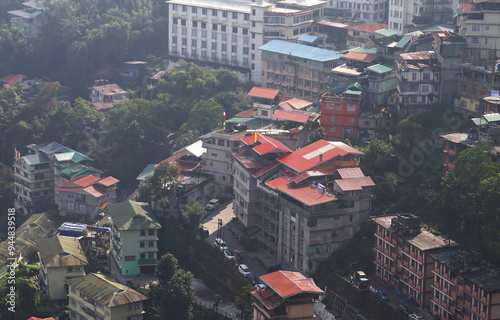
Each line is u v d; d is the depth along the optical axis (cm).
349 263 17325
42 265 18412
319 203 17250
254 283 17788
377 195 18688
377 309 16238
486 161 16988
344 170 18050
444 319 15538
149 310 17075
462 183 17062
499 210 16038
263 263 18488
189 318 16938
